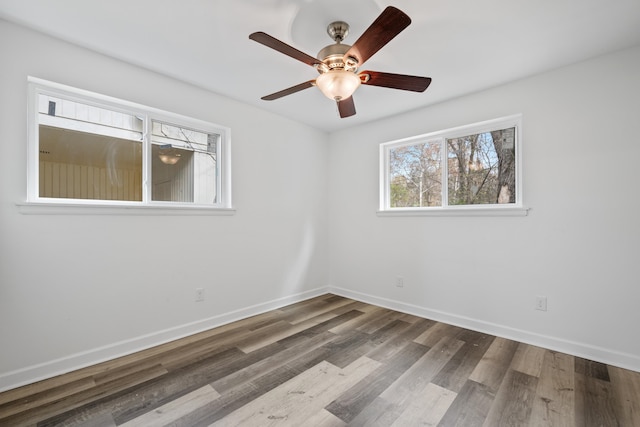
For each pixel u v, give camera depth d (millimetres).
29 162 1846
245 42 1921
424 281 3000
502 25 1734
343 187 3754
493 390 1745
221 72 2322
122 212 2152
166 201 2480
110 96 2100
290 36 1857
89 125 2107
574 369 1967
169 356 2146
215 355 2168
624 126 1992
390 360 2102
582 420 1490
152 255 2318
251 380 1848
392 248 3264
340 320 2893
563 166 2217
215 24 1736
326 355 2174
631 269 1973
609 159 2043
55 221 1884
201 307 2617
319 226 3777
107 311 2092
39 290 1825
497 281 2535
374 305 3381
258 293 3086
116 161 2223
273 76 2389
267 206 3170
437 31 1787
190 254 2545
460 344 2355
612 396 1678
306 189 3607
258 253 3084
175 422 1478
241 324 2783
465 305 2721
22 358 1768
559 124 2234
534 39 1877
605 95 2055
